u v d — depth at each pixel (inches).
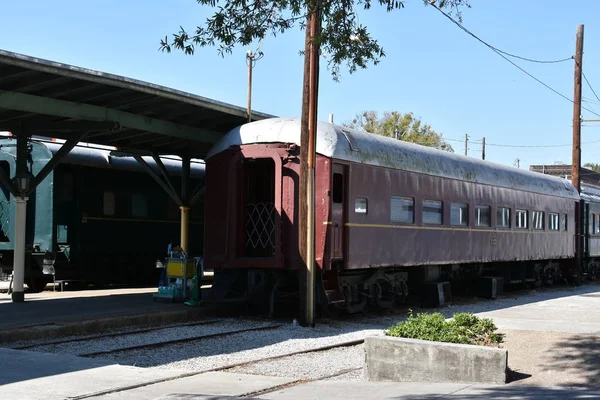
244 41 409.4
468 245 760.3
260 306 625.6
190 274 620.1
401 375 334.0
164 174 759.7
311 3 402.6
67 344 429.4
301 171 532.4
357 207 584.7
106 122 570.9
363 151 594.9
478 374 319.9
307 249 532.1
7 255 791.1
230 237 569.0
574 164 1102.4
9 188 589.9
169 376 330.3
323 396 294.8
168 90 565.9
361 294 616.4
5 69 484.4
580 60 1099.9
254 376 342.0
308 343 460.1
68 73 494.6
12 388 294.7
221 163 589.6
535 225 935.0
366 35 417.4
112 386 302.7
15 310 541.6
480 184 791.1
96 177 823.7
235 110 642.2
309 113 530.0
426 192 685.9
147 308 562.6
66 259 795.4
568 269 1082.7
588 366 338.6
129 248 860.0
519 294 890.7
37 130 595.8
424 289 709.3
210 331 494.9
